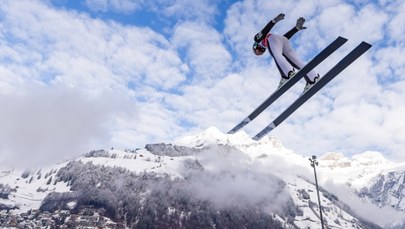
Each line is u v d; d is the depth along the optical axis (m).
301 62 8.02
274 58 8.07
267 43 8.18
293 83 8.23
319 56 7.70
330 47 7.52
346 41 7.36
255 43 8.48
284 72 7.89
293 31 8.21
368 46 7.57
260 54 8.50
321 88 8.29
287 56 8.24
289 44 8.22
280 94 8.56
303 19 7.98
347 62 7.94
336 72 8.06
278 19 7.98
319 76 8.02
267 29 8.16
